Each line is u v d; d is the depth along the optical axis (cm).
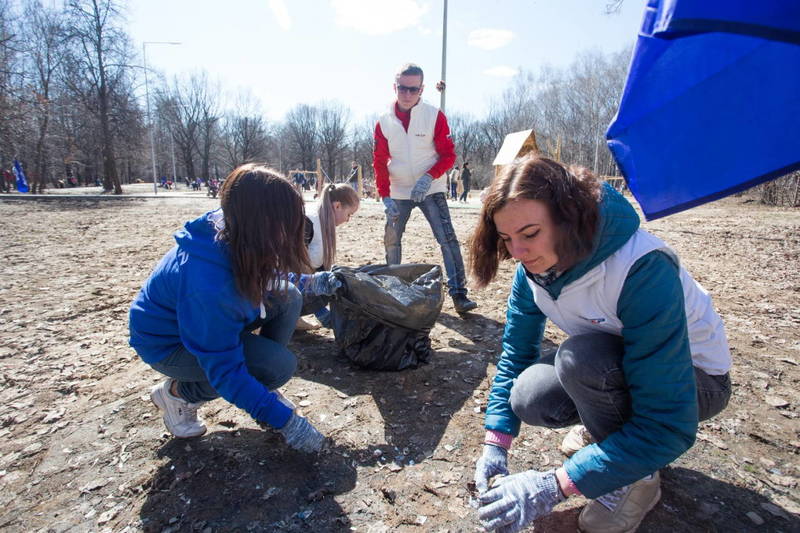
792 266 609
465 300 395
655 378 136
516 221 130
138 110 3020
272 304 227
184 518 180
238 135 7225
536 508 143
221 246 179
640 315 136
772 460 212
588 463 140
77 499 192
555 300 157
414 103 390
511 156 1120
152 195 2769
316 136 7906
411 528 176
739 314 405
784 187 1764
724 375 168
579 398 156
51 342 348
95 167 4597
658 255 137
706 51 132
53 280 530
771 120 133
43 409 258
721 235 912
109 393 274
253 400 185
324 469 207
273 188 171
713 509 182
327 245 334
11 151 2614
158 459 215
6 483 201
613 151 150
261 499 190
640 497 166
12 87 2442
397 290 292
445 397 266
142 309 195
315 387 277
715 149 141
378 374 293
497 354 321
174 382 221
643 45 135
